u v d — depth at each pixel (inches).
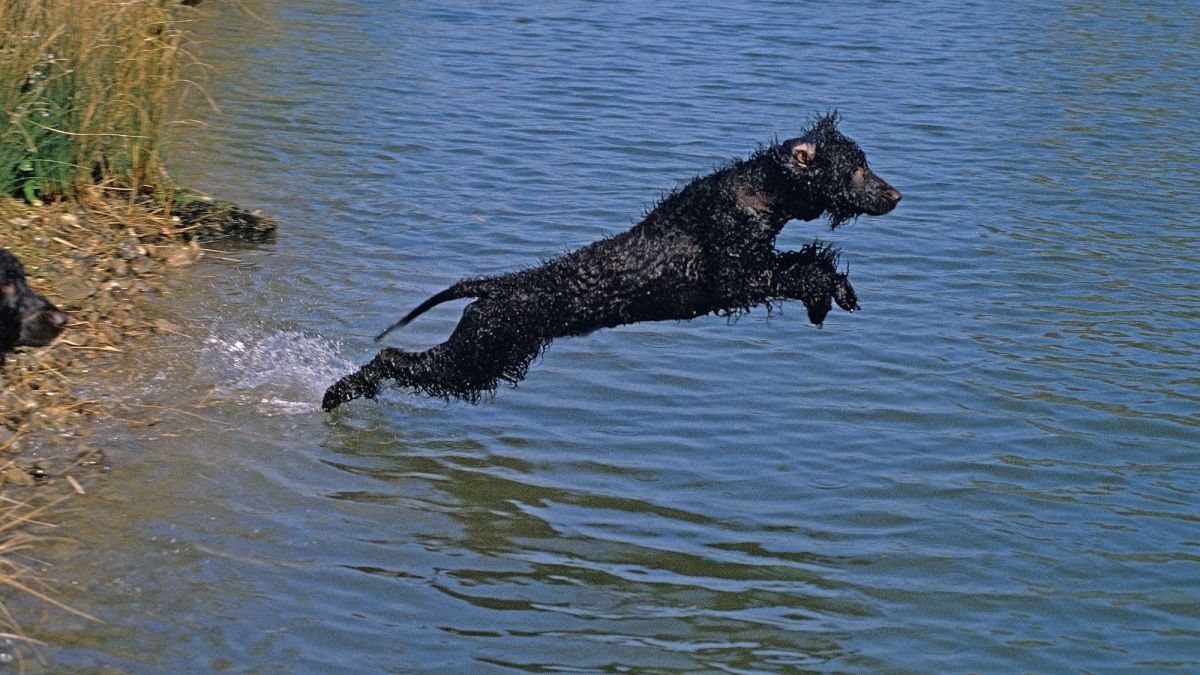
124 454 350.6
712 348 450.3
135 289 449.7
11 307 345.7
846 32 951.6
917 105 761.0
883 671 281.0
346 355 425.4
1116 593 311.4
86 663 267.4
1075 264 528.1
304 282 476.1
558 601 304.3
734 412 404.2
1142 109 768.9
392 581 307.7
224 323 435.8
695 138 678.5
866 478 365.1
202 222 503.2
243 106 675.4
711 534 336.5
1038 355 444.8
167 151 565.9
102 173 509.7
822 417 401.4
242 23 852.0
